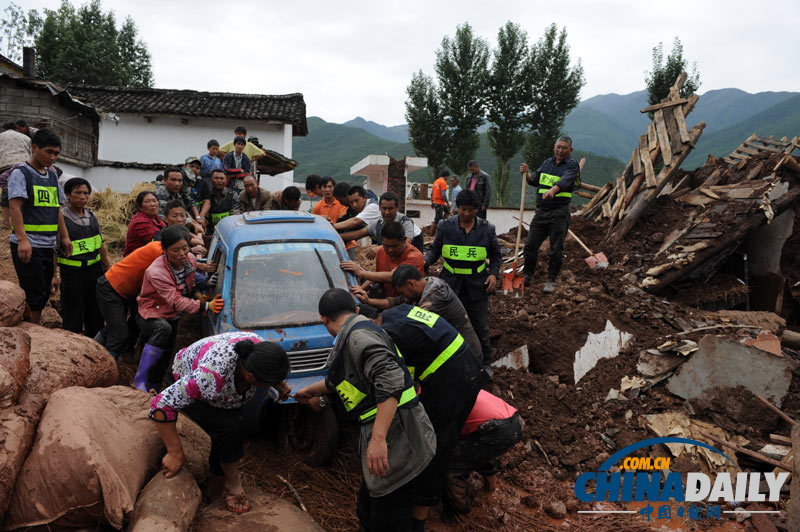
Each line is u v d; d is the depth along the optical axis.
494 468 4.50
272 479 4.29
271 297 4.66
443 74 30.47
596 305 6.78
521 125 30.52
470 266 5.60
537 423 5.45
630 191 9.27
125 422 3.43
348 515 4.02
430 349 3.52
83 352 4.02
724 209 8.06
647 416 5.41
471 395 3.60
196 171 7.82
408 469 3.09
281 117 18.98
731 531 4.29
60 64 33.66
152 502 2.99
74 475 2.88
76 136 14.92
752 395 5.41
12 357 3.29
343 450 4.69
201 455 3.75
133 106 18.91
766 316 6.82
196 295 5.30
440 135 30.67
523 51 29.97
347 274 5.09
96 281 5.55
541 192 7.37
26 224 4.96
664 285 7.43
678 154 8.67
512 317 6.75
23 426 3.06
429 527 4.14
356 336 3.10
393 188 20.19
